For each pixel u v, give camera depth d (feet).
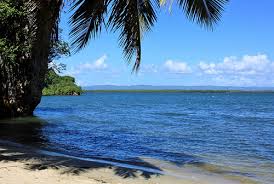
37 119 119.85
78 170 41.81
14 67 107.96
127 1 32.71
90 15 33.86
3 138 73.77
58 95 476.95
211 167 50.49
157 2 32.22
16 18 75.97
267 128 111.75
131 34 33.40
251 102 363.97
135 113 178.70
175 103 323.78
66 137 79.61
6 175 36.50
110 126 108.88
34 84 115.44
